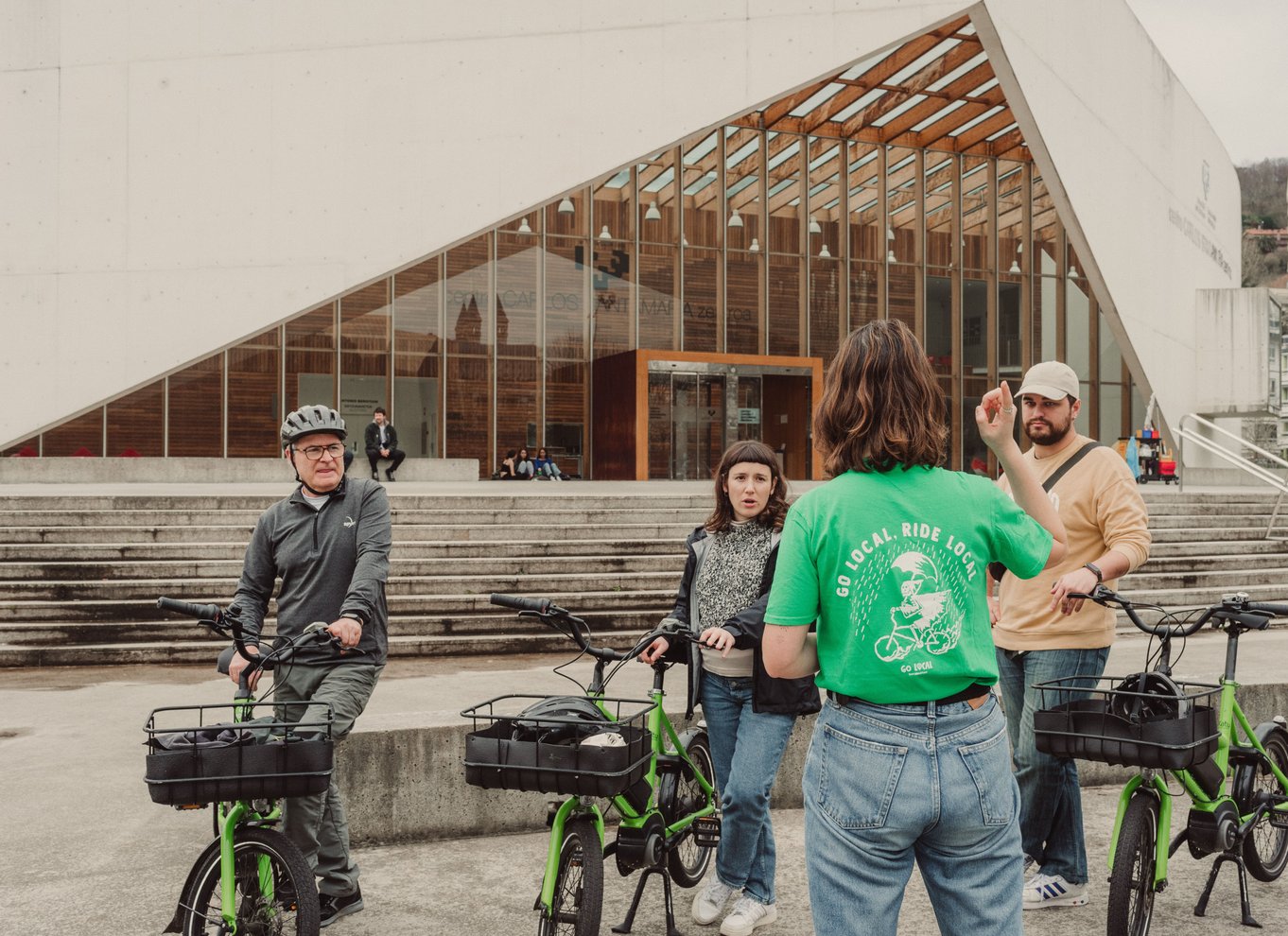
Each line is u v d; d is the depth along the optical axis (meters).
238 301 20.20
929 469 2.28
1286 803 4.28
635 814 3.75
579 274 29.58
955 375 32.69
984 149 32.81
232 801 3.05
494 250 29.00
